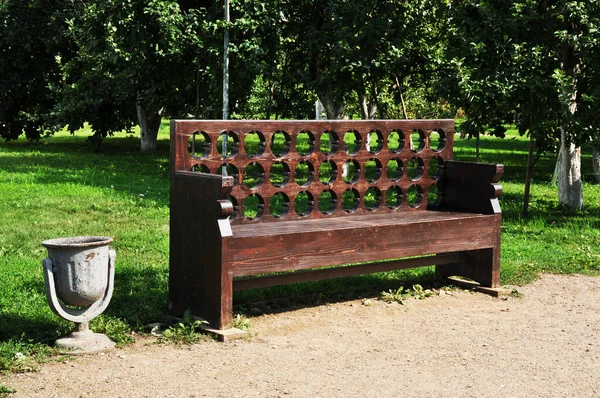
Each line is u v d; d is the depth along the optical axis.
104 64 20.06
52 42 25.34
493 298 6.76
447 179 7.35
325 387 4.36
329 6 15.59
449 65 12.66
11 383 4.30
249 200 13.75
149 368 4.63
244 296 6.41
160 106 20.80
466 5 12.67
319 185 6.53
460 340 5.43
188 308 5.61
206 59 16.05
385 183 6.96
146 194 13.37
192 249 5.55
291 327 5.64
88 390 4.22
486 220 6.80
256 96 22.28
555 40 12.27
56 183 14.34
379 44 15.44
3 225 9.54
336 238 5.85
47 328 5.29
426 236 6.40
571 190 13.80
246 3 15.23
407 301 6.52
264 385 4.37
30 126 27.14
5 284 6.44
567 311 6.39
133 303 6.00
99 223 10.02
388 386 4.40
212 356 4.90
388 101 21.95
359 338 5.41
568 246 9.55
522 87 11.75
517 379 4.60
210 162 5.87
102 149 25.33
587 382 4.59
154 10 14.98
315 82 16.33
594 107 11.67
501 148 31.16
